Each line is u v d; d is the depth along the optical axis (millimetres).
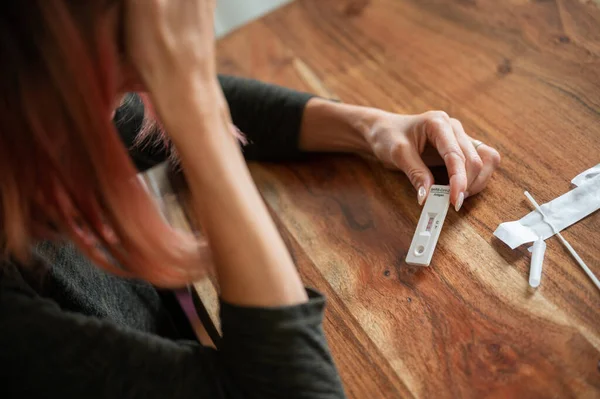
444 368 711
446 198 848
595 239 759
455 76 1011
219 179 685
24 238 630
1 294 647
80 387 658
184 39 672
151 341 689
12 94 565
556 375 669
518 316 725
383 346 752
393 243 850
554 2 1051
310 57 1147
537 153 867
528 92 943
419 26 1119
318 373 671
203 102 683
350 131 970
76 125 584
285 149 1012
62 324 655
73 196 625
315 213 928
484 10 1092
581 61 953
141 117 964
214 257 701
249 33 1242
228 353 692
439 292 777
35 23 545
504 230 795
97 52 602
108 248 672
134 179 641
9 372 644
